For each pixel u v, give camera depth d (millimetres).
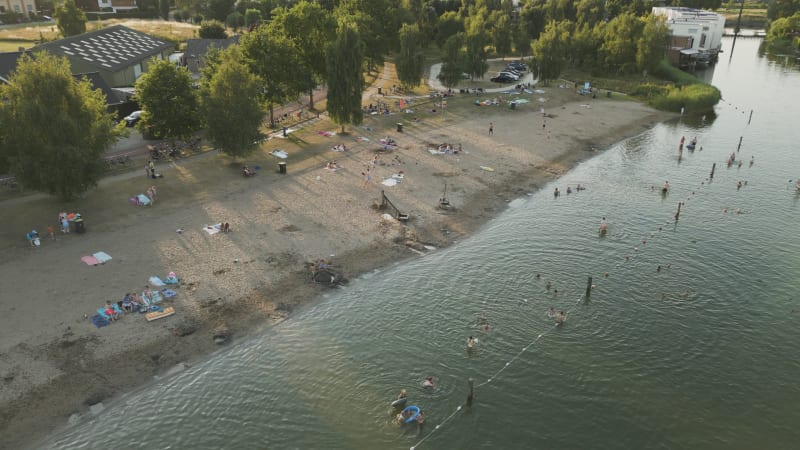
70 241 47406
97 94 56906
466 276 46188
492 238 53000
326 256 47688
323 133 82750
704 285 45750
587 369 35844
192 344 36094
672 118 100812
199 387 32906
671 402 33312
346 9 134000
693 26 152875
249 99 64562
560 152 78688
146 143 74812
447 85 113375
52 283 40969
